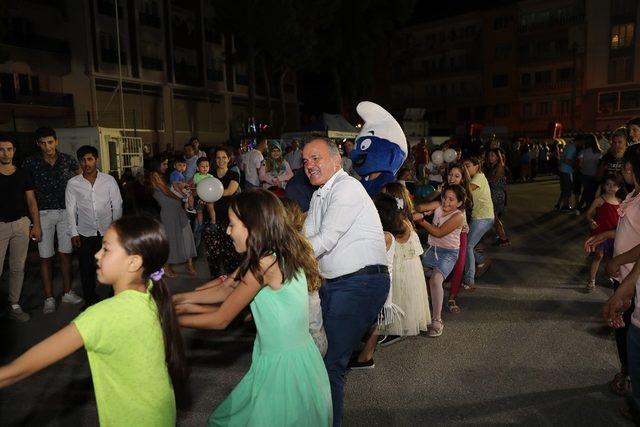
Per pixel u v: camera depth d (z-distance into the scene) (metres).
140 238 2.13
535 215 14.15
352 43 40.72
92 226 6.13
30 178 6.02
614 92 47.53
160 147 37.88
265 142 10.24
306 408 2.47
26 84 29.83
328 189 3.60
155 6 37.22
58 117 31.30
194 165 11.43
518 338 5.41
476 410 3.96
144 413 2.13
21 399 4.23
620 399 4.11
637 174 3.44
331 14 36.25
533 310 6.30
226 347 5.24
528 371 4.62
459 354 5.02
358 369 4.69
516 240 10.70
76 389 4.41
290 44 34.66
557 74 50.78
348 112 44.25
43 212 6.34
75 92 32.22
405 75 62.25
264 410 2.42
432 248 5.63
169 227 7.68
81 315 2.01
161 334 2.22
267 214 2.43
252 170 10.07
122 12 34.38
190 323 2.48
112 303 2.06
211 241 6.61
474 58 56.50
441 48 58.88
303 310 2.52
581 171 13.38
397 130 5.60
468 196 5.94
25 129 29.69
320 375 2.57
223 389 4.36
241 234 2.48
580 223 12.58
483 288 7.26
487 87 55.72
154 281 2.24
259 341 2.54
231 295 2.46
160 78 37.56
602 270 8.09
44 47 30.20
